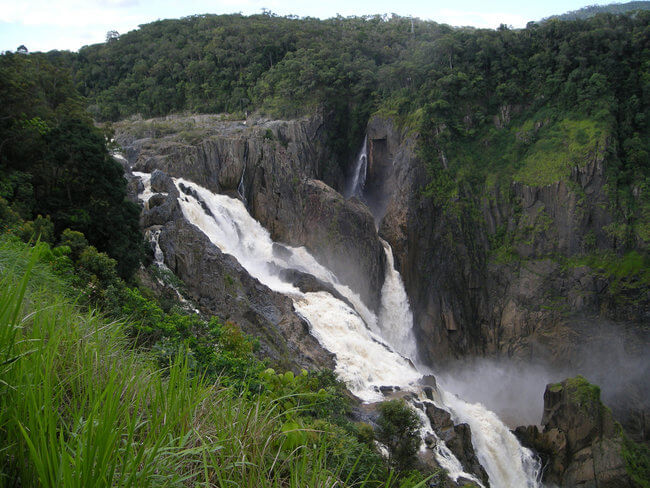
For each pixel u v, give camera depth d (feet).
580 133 298.15
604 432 168.14
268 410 29.17
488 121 318.04
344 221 251.60
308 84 325.21
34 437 17.54
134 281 135.03
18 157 145.69
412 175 285.84
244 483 23.44
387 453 101.35
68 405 22.98
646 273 273.54
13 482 18.03
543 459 172.65
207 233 199.52
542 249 288.10
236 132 276.41
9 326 21.68
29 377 19.93
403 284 273.95
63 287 42.57
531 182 295.48
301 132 306.55
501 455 163.43
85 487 16.40
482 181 304.71
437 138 299.99
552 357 269.85
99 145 143.23
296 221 256.93
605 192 285.02
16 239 57.67
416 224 281.13
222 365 62.59
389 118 312.50
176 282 149.59
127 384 25.14
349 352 167.84
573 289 275.80
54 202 136.56
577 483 165.27
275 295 175.73
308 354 154.71
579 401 170.19
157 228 165.58
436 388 163.84
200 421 25.53
